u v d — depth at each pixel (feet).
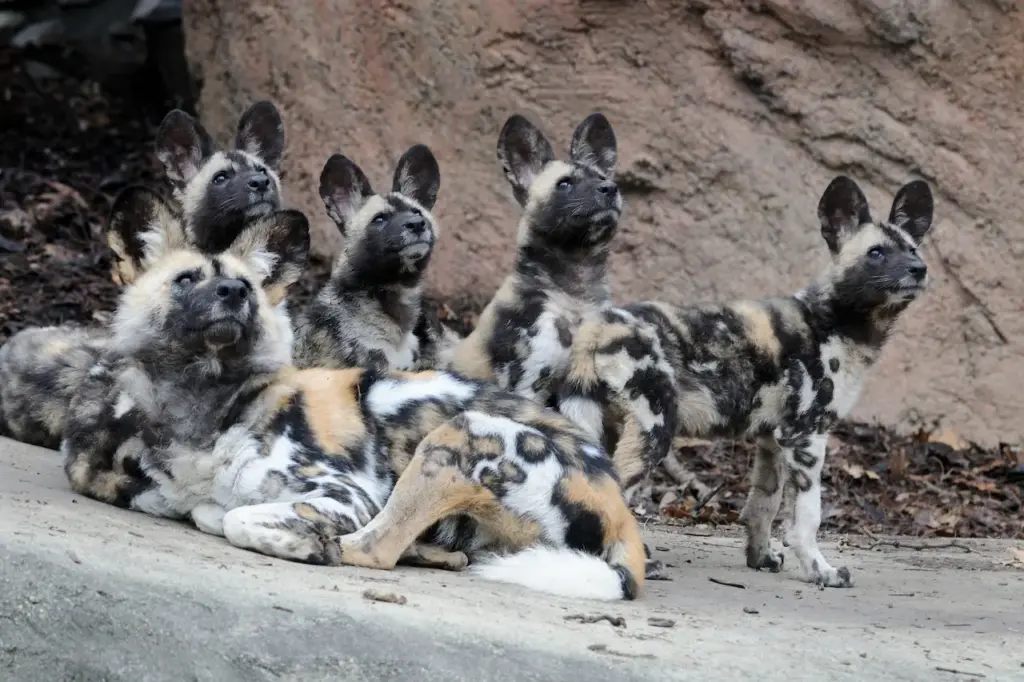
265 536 21.81
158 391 23.89
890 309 32.17
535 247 35.88
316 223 56.59
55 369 34.01
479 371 34.37
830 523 42.11
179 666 16.33
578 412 30.58
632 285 54.60
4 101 65.67
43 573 17.19
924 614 26.04
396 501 22.89
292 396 24.38
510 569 22.88
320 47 57.57
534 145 37.42
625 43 54.65
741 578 29.78
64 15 70.33
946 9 51.93
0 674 16.22
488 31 55.36
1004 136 51.93
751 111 54.08
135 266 24.97
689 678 17.35
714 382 31.09
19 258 51.44
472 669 16.88
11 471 27.37
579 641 18.39
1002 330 51.37
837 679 18.22
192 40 61.52
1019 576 33.01
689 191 54.29
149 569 18.19
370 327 35.09
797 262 53.01
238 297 23.63
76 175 61.11
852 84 53.21
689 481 43.47
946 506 44.50
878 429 50.57
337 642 17.01
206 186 37.24
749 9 53.62
